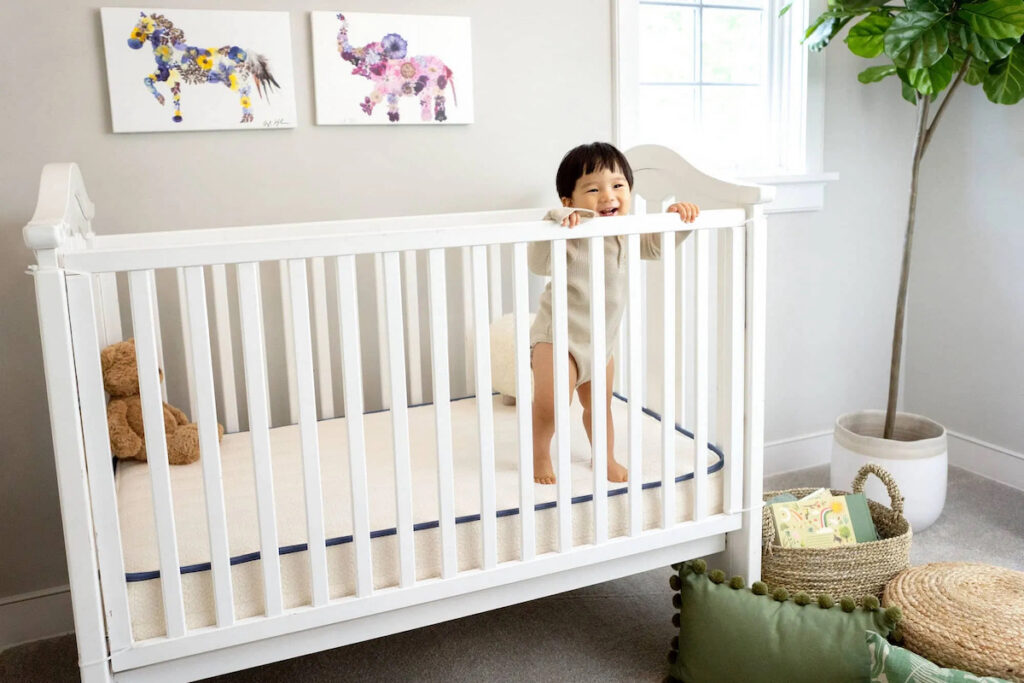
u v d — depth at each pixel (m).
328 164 2.13
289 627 1.44
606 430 1.68
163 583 1.35
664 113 2.61
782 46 2.70
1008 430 2.69
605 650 1.92
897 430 2.59
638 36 2.40
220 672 1.43
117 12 1.88
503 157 2.31
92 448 1.29
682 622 1.80
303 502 1.61
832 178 2.71
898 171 2.88
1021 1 2.08
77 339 1.25
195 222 2.03
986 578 1.76
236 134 2.03
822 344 2.88
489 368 1.51
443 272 1.46
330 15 2.05
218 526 1.37
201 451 1.34
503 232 1.49
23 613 2.03
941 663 1.61
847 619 1.67
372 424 2.06
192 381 2.00
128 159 1.95
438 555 1.56
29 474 2.00
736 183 1.73
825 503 1.94
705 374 1.72
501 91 2.28
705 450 1.74
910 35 2.16
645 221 1.60
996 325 2.69
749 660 1.68
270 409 2.16
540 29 2.30
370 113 2.12
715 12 2.63
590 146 1.78
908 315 2.99
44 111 1.87
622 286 1.79
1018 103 2.54
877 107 2.79
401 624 1.55
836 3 2.31
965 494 2.64
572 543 1.66
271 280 2.10
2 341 1.92
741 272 1.71
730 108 2.70
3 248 1.89
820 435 2.93
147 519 1.55
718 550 1.84
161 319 2.04
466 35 2.20
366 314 2.22
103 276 1.84
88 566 1.30
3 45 1.83
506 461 1.81
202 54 1.96
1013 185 2.58
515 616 2.07
